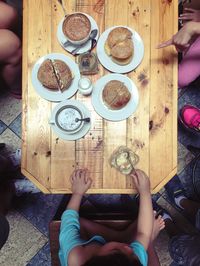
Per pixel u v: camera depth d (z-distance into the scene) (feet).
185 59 6.04
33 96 5.17
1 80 7.08
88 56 5.12
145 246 4.88
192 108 6.88
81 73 5.15
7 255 7.07
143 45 5.16
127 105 5.10
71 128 5.04
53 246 5.66
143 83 5.17
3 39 5.46
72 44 5.12
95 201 6.98
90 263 3.94
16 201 7.11
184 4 6.35
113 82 5.02
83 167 5.17
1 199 6.66
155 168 5.16
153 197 7.07
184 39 4.98
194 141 7.14
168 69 5.18
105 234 5.51
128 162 5.11
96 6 5.24
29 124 5.17
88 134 5.16
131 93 5.10
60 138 5.16
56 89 5.09
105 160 5.16
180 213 7.05
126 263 3.90
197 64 6.04
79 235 5.03
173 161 5.16
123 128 5.16
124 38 5.02
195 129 6.89
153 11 5.24
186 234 6.60
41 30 5.23
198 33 5.10
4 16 5.74
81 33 5.02
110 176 5.15
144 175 5.04
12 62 5.81
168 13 5.23
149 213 5.05
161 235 6.98
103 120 5.16
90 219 5.91
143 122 5.16
